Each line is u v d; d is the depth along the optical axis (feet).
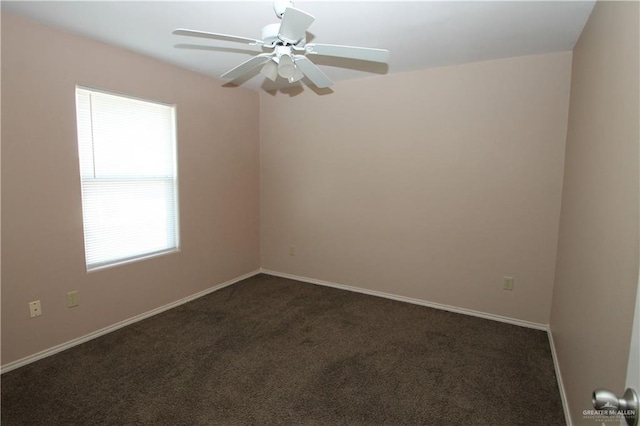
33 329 7.67
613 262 4.20
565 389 6.52
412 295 11.42
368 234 12.03
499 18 7.00
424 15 6.89
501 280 10.00
